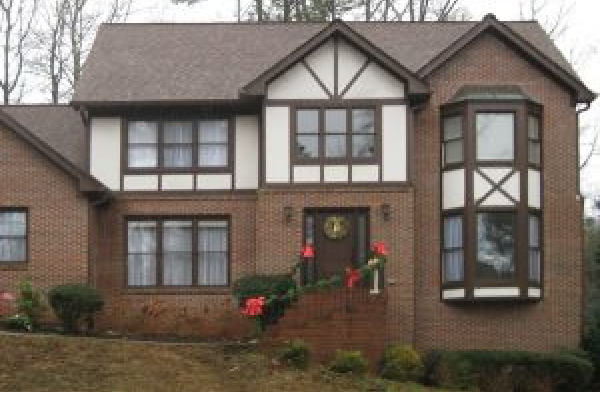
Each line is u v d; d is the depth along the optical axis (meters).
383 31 36.50
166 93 33.47
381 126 32.50
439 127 33.16
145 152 33.72
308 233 32.47
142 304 33.16
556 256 32.94
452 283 32.56
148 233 33.59
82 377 23.59
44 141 34.69
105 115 33.75
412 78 32.25
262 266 32.12
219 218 33.56
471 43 33.50
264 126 32.53
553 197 33.16
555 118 33.44
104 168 33.56
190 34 36.72
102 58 35.31
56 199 32.72
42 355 24.70
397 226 32.22
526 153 32.47
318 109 32.62
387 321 31.83
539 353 31.14
